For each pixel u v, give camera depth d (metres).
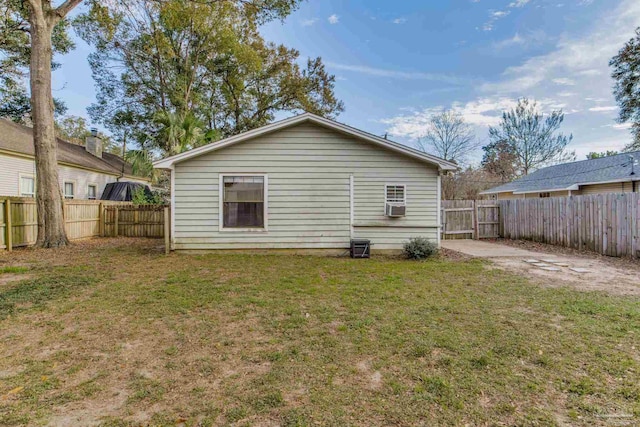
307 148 8.66
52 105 9.69
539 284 5.46
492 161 28.06
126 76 19.66
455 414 2.12
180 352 3.03
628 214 7.89
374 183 8.80
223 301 4.54
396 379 2.55
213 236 8.55
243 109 24.06
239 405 2.23
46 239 9.52
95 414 2.14
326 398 2.30
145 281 5.62
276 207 8.64
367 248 8.40
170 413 2.15
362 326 3.63
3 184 12.52
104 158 21.47
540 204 10.91
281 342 3.24
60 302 4.46
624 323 3.65
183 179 8.45
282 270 6.61
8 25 13.87
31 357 2.93
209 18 18.06
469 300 4.57
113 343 3.22
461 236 12.86
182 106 19.69
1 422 2.04
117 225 13.35
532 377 2.57
